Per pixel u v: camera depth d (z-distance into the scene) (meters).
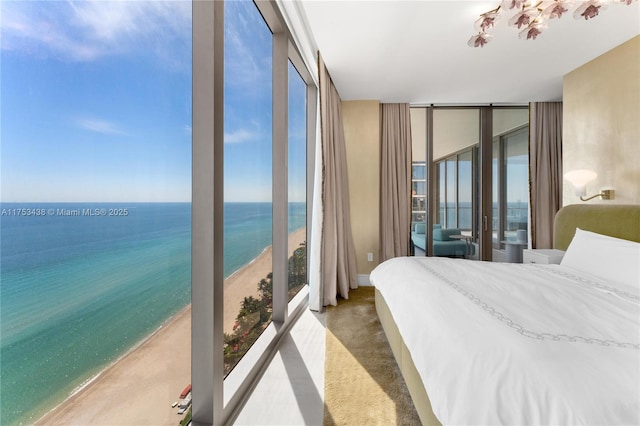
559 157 3.96
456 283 1.67
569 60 2.83
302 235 3.46
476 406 0.82
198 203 1.21
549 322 1.11
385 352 2.09
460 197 4.18
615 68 2.60
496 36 2.44
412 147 4.18
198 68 1.22
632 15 2.15
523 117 4.12
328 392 1.63
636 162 2.42
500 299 1.40
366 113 3.90
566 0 1.61
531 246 4.01
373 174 3.90
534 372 0.81
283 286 2.37
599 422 0.67
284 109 2.26
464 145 4.16
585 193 2.75
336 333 2.40
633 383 0.75
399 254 4.12
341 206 3.40
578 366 0.82
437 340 1.12
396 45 2.60
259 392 1.63
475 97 3.82
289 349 2.13
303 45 2.64
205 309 1.21
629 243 2.00
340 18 2.22
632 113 2.45
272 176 2.37
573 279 1.80
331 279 3.12
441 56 2.78
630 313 1.22
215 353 1.23
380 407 1.51
